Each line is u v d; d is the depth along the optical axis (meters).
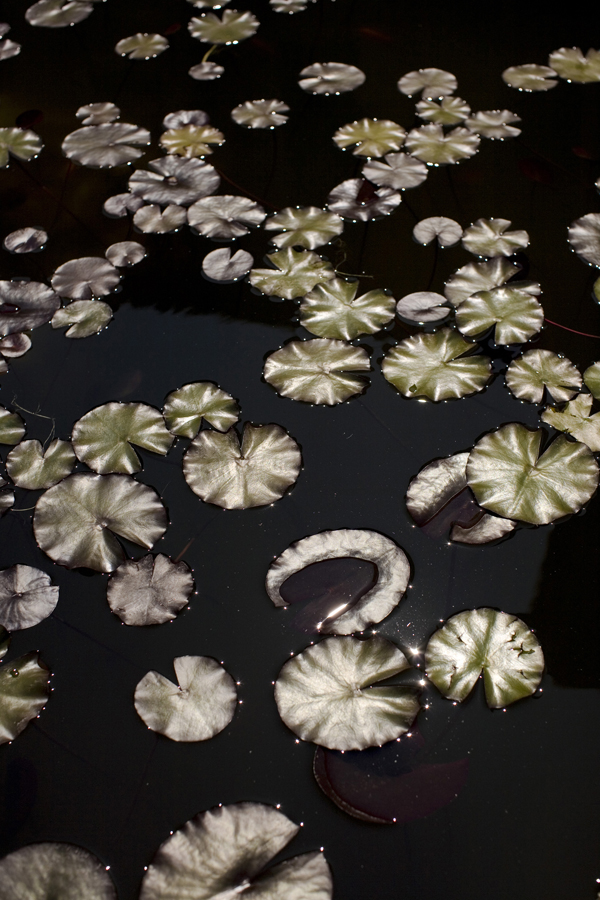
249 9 2.49
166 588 1.66
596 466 1.71
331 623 1.62
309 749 1.56
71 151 2.20
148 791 1.54
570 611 1.63
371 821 1.52
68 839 1.52
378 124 2.20
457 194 2.08
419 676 1.59
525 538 1.68
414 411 1.80
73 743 1.57
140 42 2.43
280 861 1.50
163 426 1.79
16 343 1.91
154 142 2.22
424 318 1.89
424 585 1.65
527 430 1.75
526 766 1.54
